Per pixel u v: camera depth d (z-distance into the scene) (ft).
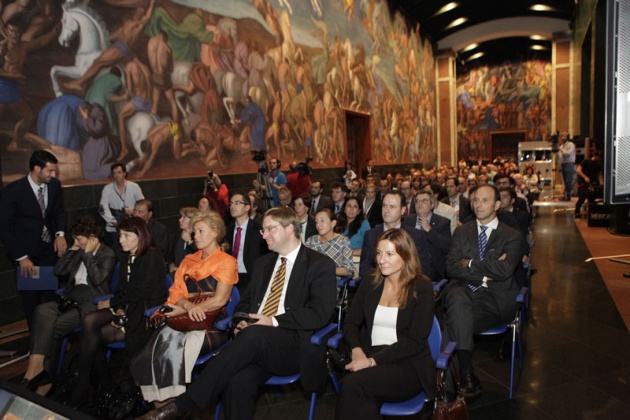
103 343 11.05
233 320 9.17
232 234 17.13
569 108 83.87
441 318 15.56
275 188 30.42
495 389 11.18
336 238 14.76
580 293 19.02
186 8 27.40
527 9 81.61
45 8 19.47
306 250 10.05
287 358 9.08
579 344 13.71
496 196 12.51
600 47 47.44
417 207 15.29
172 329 10.16
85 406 10.89
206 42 29.04
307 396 11.32
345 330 9.29
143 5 24.38
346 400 7.68
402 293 8.94
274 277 10.11
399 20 69.31
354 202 17.95
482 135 105.81
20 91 18.48
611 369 11.95
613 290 19.12
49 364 11.82
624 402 10.28
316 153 44.01
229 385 8.54
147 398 9.71
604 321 15.55
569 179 55.16
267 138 35.63
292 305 9.65
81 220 12.78
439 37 88.84
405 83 72.18
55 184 16.24
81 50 21.04
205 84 28.94
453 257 12.59
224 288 10.55
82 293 12.64
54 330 11.83
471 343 10.45
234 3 31.76
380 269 9.16
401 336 8.82
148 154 24.72
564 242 30.83
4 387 5.57
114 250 14.21
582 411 10.00
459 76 106.93
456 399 8.12
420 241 14.20
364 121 57.26
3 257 17.49
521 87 101.81
